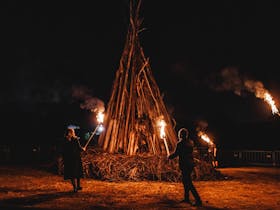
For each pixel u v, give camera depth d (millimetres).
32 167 18641
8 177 14562
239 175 16000
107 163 14133
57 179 14117
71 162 11141
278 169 19109
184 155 9461
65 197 10258
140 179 13648
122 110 15930
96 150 15789
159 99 16094
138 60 16250
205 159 16281
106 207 8930
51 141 28281
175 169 13828
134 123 15617
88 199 9984
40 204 9180
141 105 15891
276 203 9633
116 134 15750
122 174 13711
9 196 10320
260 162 22172
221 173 15805
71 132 11375
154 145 15531
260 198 10344
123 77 16266
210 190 11703
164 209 8758
